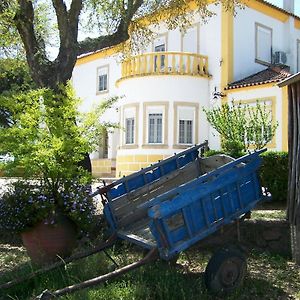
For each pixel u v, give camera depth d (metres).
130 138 23.31
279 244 8.76
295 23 26.34
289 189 8.25
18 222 6.90
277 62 24.73
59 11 10.70
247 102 21.19
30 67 10.70
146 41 15.80
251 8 23.94
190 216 6.20
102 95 29.38
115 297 5.69
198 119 22.47
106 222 7.68
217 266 6.17
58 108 7.44
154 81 22.38
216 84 22.62
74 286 5.33
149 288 6.13
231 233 8.69
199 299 5.92
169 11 13.77
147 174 8.05
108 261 7.20
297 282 7.02
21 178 7.24
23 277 6.13
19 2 10.62
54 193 7.12
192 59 22.62
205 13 15.77
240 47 23.22
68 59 10.71
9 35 12.62
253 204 7.11
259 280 6.96
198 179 6.35
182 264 7.75
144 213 7.67
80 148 7.32
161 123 22.33
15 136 7.14
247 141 15.87
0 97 7.54
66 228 7.07
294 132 8.11
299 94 7.95
